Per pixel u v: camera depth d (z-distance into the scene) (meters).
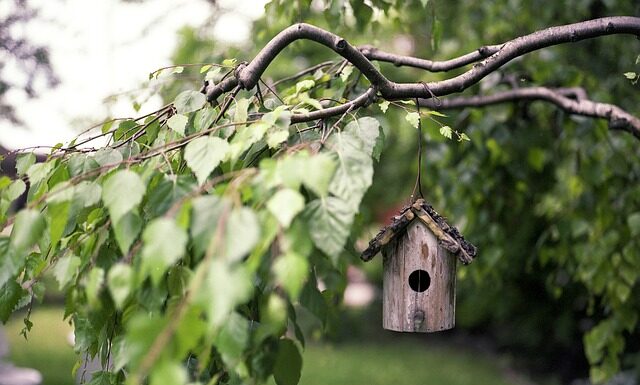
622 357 6.52
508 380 8.40
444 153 3.72
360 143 1.47
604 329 3.38
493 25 4.47
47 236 1.73
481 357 9.66
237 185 1.25
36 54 4.82
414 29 5.04
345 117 1.91
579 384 7.60
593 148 3.39
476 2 4.80
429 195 4.98
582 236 3.81
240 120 1.77
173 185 1.49
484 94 3.38
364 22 2.97
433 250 2.04
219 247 1.10
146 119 2.03
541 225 5.65
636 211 3.41
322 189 1.21
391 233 2.02
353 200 1.33
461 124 3.71
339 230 1.29
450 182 3.82
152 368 1.04
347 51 1.86
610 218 3.37
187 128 2.00
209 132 1.70
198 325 1.08
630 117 2.79
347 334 11.08
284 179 1.22
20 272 1.80
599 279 3.32
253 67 1.92
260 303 1.65
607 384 5.84
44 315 12.88
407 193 6.95
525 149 3.66
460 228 3.84
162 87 2.86
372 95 1.93
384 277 2.13
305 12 3.12
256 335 1.41
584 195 3.53
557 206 4.01
